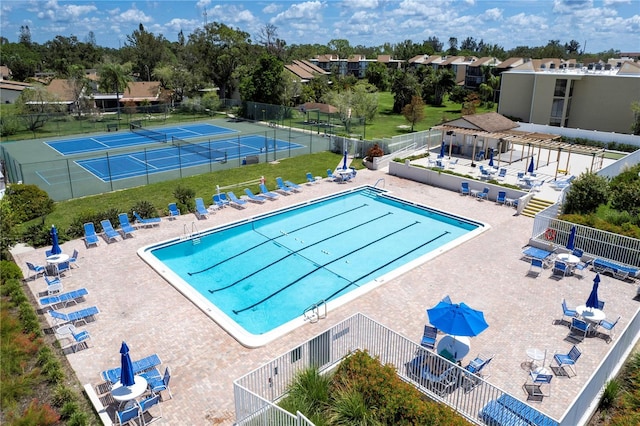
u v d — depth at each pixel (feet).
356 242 75.92
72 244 70.18
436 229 81.30
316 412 34.22
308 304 57.41
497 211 86.63
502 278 60.34
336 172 107.76
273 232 79.82
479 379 35.94
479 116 121.80
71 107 212.43
